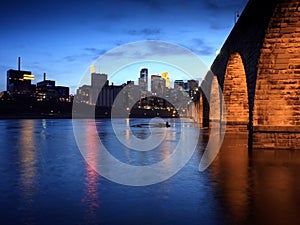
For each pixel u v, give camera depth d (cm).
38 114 15150
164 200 984
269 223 774
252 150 2108
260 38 2062
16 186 1173
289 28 1970
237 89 3641
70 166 1636
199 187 1156
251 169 1500
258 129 2136
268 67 2083
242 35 2534
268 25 1975
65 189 1126
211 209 888
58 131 4725
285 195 1034
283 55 2041
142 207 909
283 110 2106
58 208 898
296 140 2095
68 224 769
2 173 1433
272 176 1339
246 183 1214
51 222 782
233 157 1897
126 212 862
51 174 1412
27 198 1003
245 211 868
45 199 992
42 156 2033
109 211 871
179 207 909
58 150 2359
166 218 813
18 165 1664
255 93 2123
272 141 2131
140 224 770
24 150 2355
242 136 3488
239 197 1013
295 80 2069
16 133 4275
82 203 948
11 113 15125
